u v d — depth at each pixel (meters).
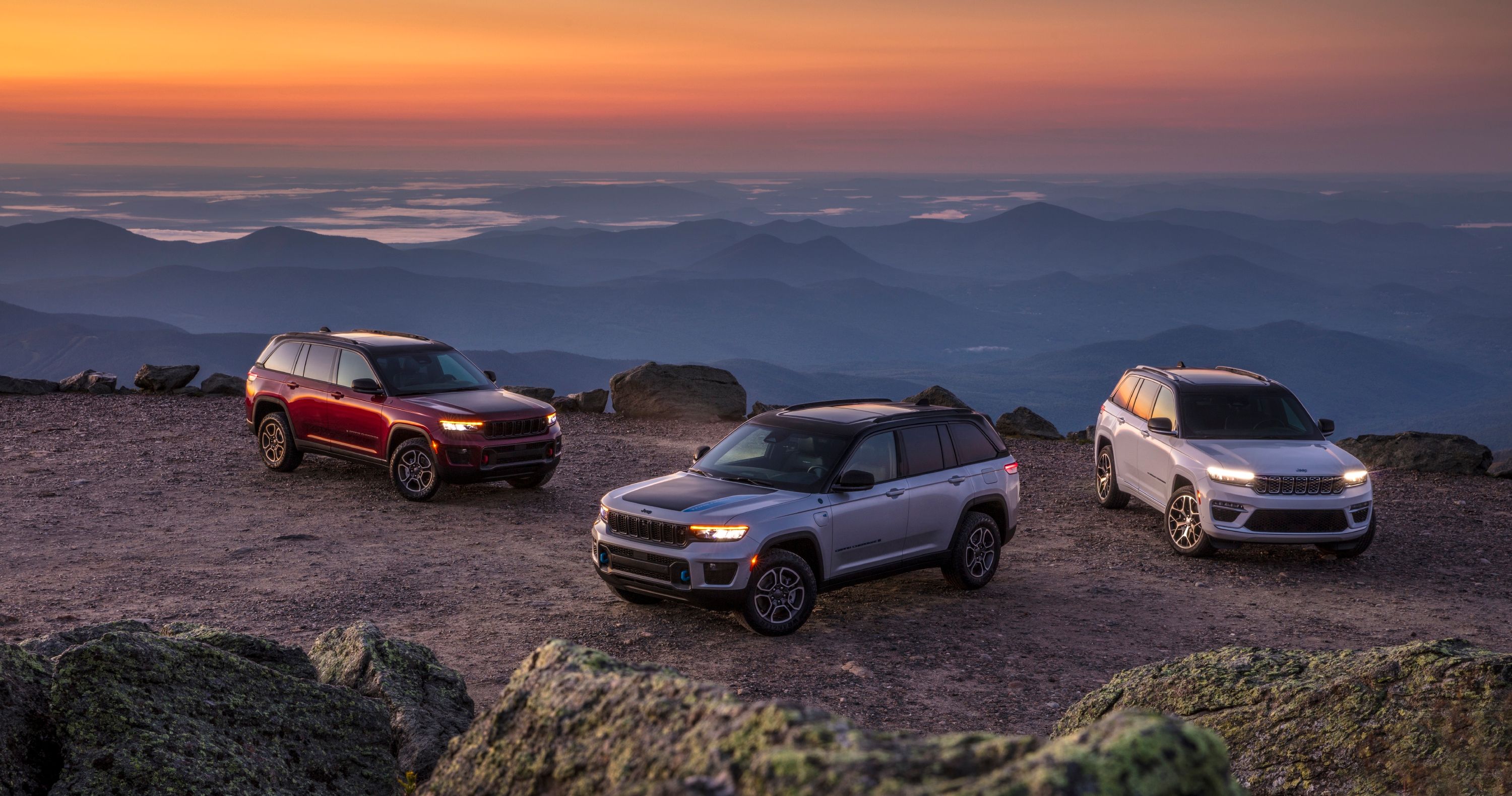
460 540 12.29
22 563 10.77
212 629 5.34
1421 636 9.41
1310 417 13.12
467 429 13.91
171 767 3.76
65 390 22.34
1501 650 9.03
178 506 13.51
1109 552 12.66
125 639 4.18
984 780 1.76
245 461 16.44
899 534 9.96
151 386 22.47
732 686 7.82
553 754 2.68
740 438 10.31
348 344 15.15
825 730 2.12
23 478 14.80
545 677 3.02
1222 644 9.13
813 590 9.20
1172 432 13.02
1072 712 5.24
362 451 14.69
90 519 12.73
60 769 3.83
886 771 1.87
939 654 8.69
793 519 9.07
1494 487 16.39
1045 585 11.09
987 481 10.81
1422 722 4.12
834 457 9.64
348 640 5.77
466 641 8.77
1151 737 1.84
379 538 12.30
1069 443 20.91
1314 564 12.18
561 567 11.29
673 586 8.88
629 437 19.64
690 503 9.10
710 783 2.03
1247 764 4.35
